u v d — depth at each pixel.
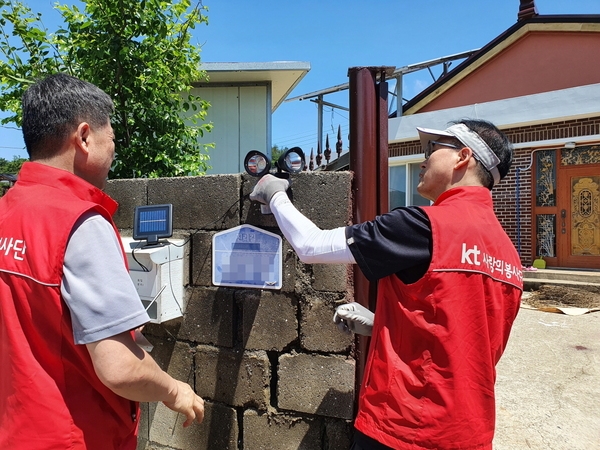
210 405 2.29
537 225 9.29
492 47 9.67
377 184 2.16
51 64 3.79
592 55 8.63
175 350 2.39
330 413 2.08
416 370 1.36
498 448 2.94
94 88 1.38
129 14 3.63
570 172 8.94
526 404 3.60
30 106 1.30
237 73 6.75
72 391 1.22
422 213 1.40
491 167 1.57
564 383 4.03
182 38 4.02
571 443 3.02
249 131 7.21
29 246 1.18
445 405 1.30
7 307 1.20
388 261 1.40
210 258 2.30
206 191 2.32
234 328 2.26
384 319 1.48
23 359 1.18
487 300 1.38
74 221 1.17
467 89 10.37
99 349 1.14
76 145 1.32
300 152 2.08
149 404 2.46
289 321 2.15
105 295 1.16
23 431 1.17
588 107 8.17
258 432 2.20
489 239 1.42
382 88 2.18
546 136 8.90
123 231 2.59
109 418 1.29
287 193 2.08
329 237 1.52
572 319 6.27
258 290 2.21
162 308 2.19
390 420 1.36
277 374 2.17
